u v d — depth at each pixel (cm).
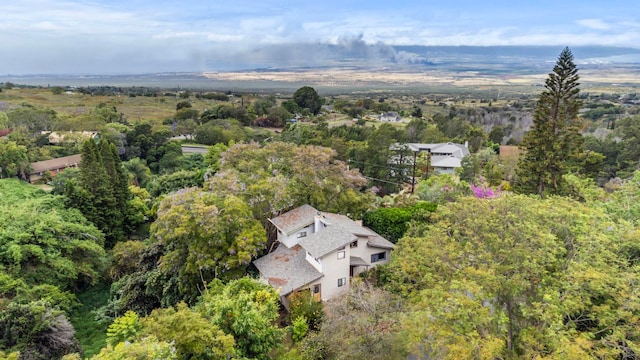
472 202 1967
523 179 3725
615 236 1603
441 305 1409
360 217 3272
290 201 3067
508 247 1577
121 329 1594
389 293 2039
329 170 3416
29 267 2848
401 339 1652
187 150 8231
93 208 3962
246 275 2547
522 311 1376
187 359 1541
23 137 7006
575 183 3356
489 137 8844
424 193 3903
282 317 2344
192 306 2452
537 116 3619
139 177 6319
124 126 8506
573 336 1276
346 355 1703
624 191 2259
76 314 2973
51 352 2105
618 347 1249
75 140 7519
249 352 1786
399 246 2270
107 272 3478
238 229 2669
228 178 3180
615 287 1347
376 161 5234
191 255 2573
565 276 1430
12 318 2058
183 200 2812
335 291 2512
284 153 3578
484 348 1260
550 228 1727
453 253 1684
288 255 2739
